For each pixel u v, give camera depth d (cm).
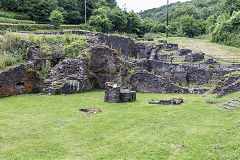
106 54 2523
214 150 870
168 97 2008
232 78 1989
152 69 2977
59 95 1995
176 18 8944
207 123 1200
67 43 2550
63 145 969
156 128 1170
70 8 6156
